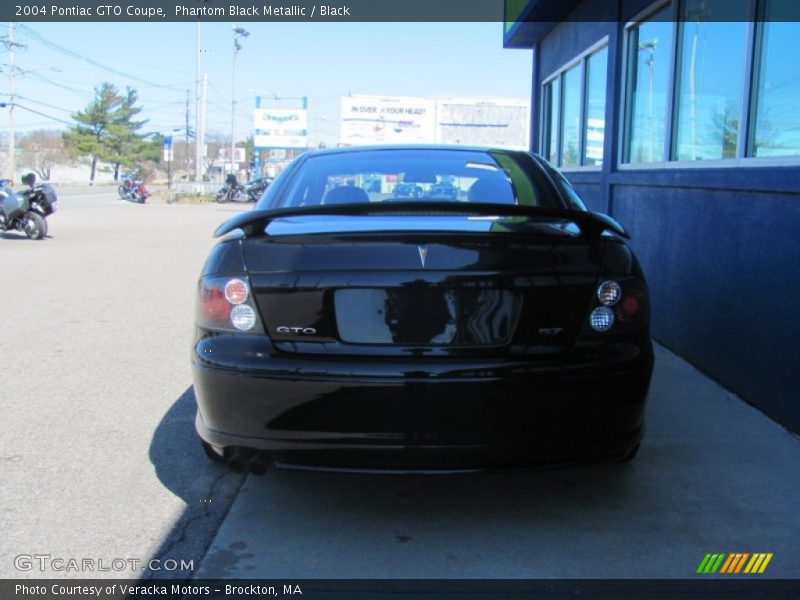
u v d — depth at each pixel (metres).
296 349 2.83
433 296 2.81
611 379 2.84
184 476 3.63
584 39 8.80
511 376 2.76
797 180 3.98
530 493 3.45
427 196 3.78
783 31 4.38
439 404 2.75
